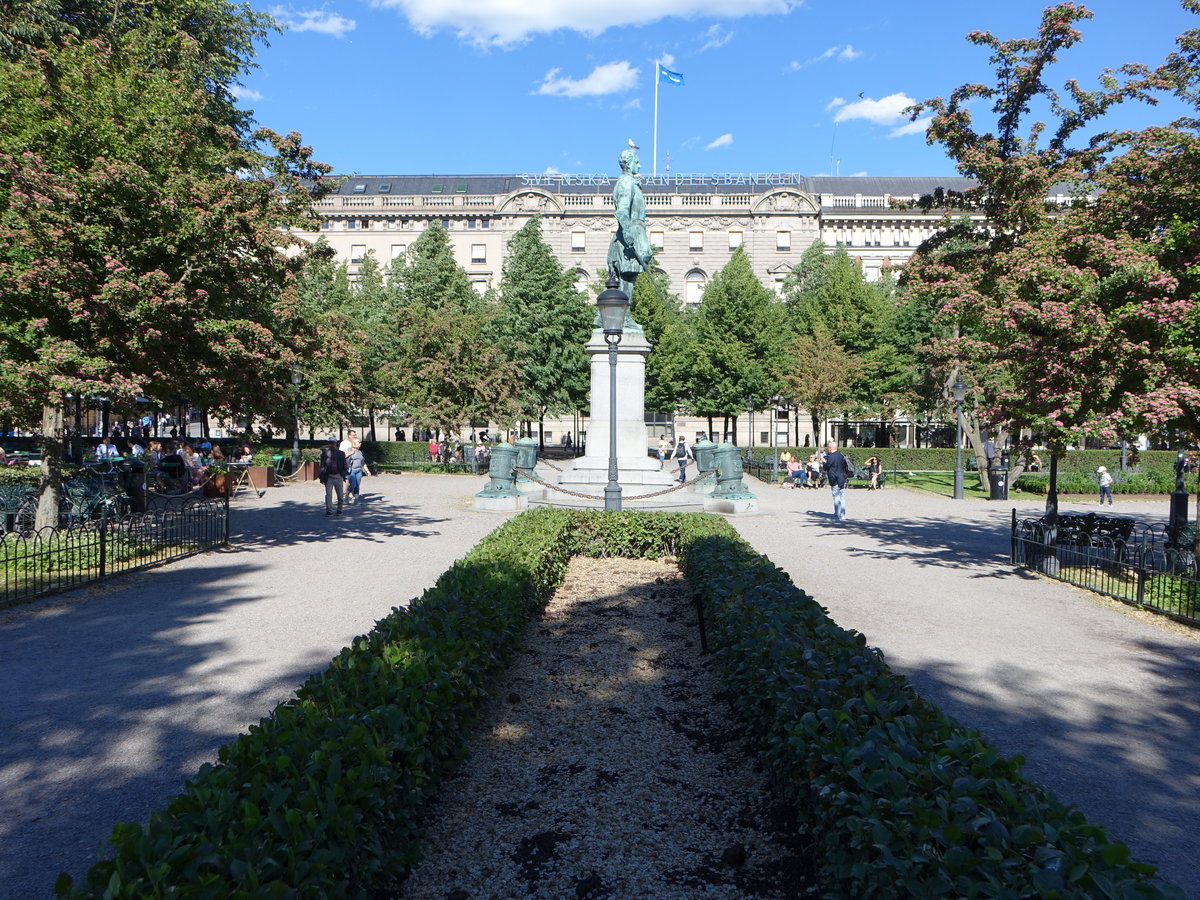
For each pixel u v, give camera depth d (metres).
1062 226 12.14
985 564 13.35
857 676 4.25
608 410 21.00
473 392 38.38
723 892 3.71
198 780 3.06
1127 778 5.07
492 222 71.12
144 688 6.59
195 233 12.36
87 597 10.15
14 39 16.75
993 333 12.09
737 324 50.78
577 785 4.82
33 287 11.30
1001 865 2.50
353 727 3.57
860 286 50.78
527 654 7.53
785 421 65.19
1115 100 13.09
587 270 70.94
